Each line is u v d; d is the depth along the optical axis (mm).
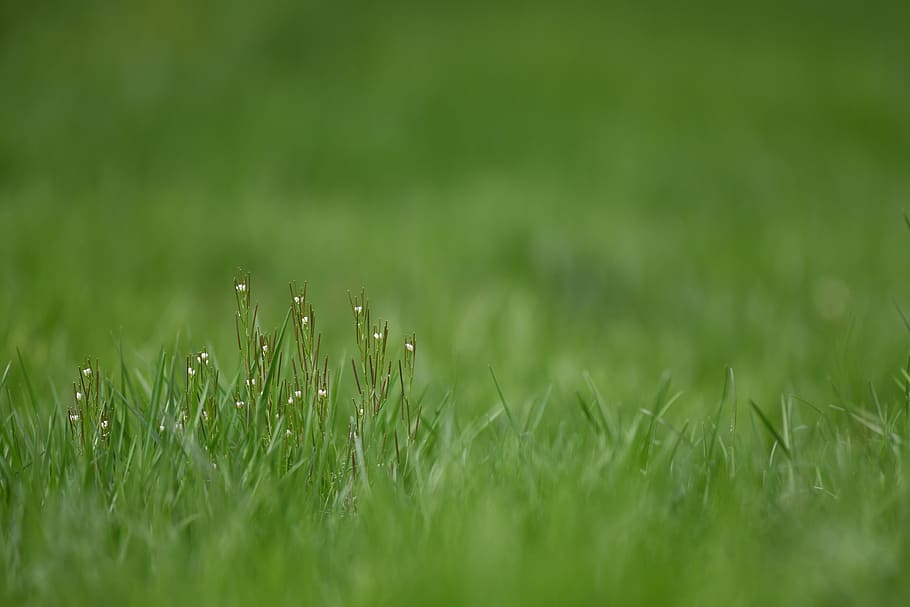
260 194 32594
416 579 6238
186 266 21141
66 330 13773
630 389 13258
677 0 64375
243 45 50844
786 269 22609
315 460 8500
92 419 9070
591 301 20906
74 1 54812
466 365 14414
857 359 13812
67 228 22094
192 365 9305
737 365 15438
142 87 45125
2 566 6883
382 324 16578
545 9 60625
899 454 8289
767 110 45438
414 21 56438
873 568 6473
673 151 40125
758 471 8523
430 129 42531
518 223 27969
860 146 41750
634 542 6672
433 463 8820
